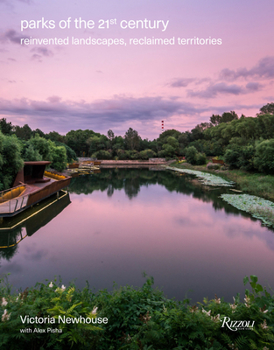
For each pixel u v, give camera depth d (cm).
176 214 1466
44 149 2841
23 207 1324
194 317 263
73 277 726
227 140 5800
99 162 6262
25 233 1135
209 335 258
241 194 2055
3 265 809
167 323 276
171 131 10500
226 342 253
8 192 1502
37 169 2250
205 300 316
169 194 2139
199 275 745
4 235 1108
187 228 1202
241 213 1462
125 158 7725
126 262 835
